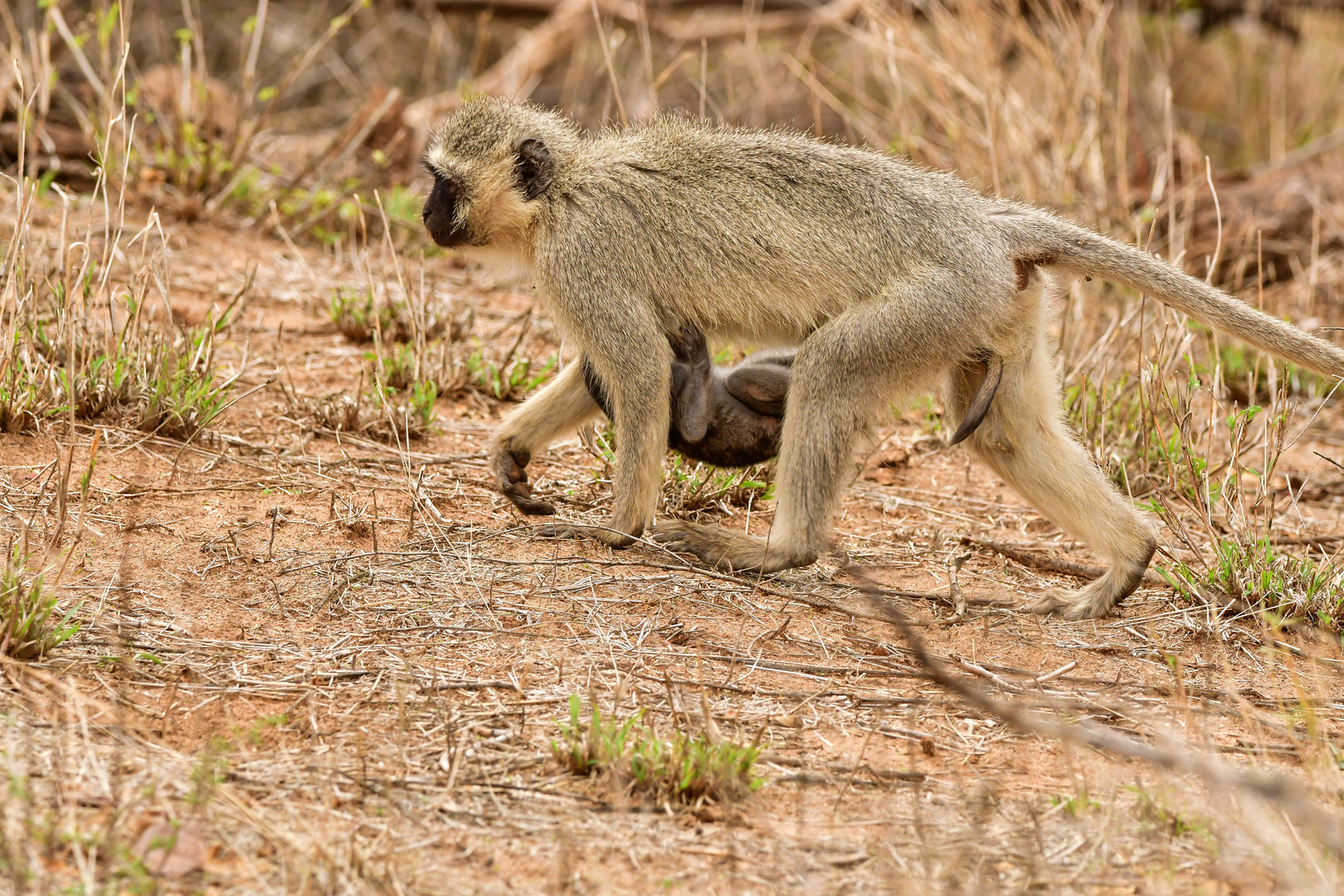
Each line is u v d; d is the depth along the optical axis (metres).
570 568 9.86
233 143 18.36
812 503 9.91
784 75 28.09
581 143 10.88
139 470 10.66
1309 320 16.98
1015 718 6.83
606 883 6.09
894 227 10.06
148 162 18.02
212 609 8.61
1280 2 26.92
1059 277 11.21
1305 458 14.67
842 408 9.87
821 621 9.57
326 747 7.11
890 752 7.65
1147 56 26.70
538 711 7.70
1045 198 18.25
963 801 7.09
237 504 10.37
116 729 6.94
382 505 10.77
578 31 26.72
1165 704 8.62
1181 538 11.68
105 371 11.54
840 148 10.63
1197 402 15.46
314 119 27.00
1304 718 8.42
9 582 7.95
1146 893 6.23
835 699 8.27
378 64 29.27
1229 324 10.12
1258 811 6.98
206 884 5.77
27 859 5.73
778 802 6.97
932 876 6.23
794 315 10.22
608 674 8.27
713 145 10.57
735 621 9.36
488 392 13.99
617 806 6.73
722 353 14.12
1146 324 14.65
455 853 6.25
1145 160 20.66
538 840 6.43
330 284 16.20
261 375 13.38
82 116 17.67
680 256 10.28
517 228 10.70
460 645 8.49
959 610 10.01
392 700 7.69
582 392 10.95
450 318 14.92
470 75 28.81
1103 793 7.29
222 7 29.83
